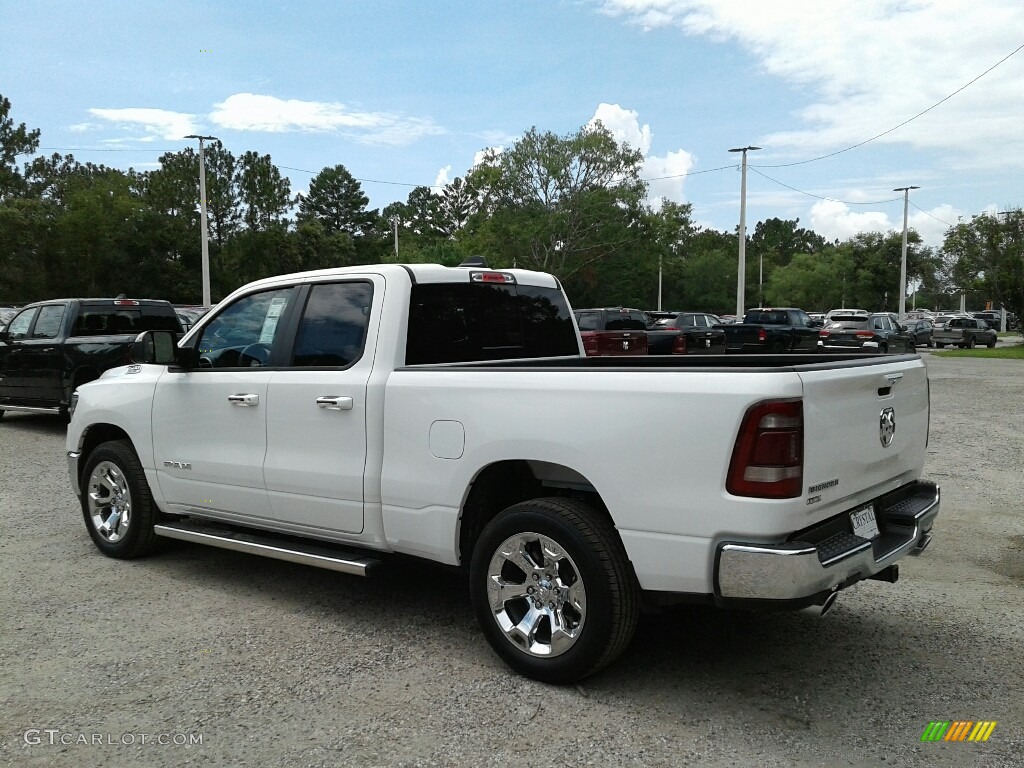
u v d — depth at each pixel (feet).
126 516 19.12
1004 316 245.04
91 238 177.06
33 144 192.54
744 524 10.71
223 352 17.21
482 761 10.48
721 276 319.27
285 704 12.03
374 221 306.55
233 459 16.42
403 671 13.15
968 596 16.79
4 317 58.29
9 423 43.55
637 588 11.95
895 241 293.84
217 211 208.85
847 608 16.11
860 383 12.06
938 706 11.97
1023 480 27.71
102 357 38.32
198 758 10.60
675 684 12.66
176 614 15.76
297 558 15.40
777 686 12.61
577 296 200.23
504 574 13.02
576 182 182.80
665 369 11.44
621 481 11.58
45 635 14.69
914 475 14.52
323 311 15.62
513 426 12.55
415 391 13.75
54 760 10.56
